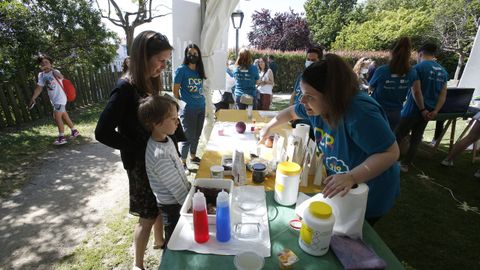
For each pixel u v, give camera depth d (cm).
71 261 194
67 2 748
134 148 141
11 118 498
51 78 395
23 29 624
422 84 313
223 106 460
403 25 1620
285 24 2017
